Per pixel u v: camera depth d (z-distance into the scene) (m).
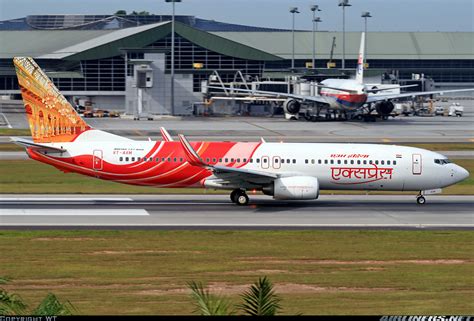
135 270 108.00
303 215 148.75
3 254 115.69
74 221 140.25
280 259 115.19
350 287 101.56
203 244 123.50
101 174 158.50
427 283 103.69
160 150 158.62
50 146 157.62
